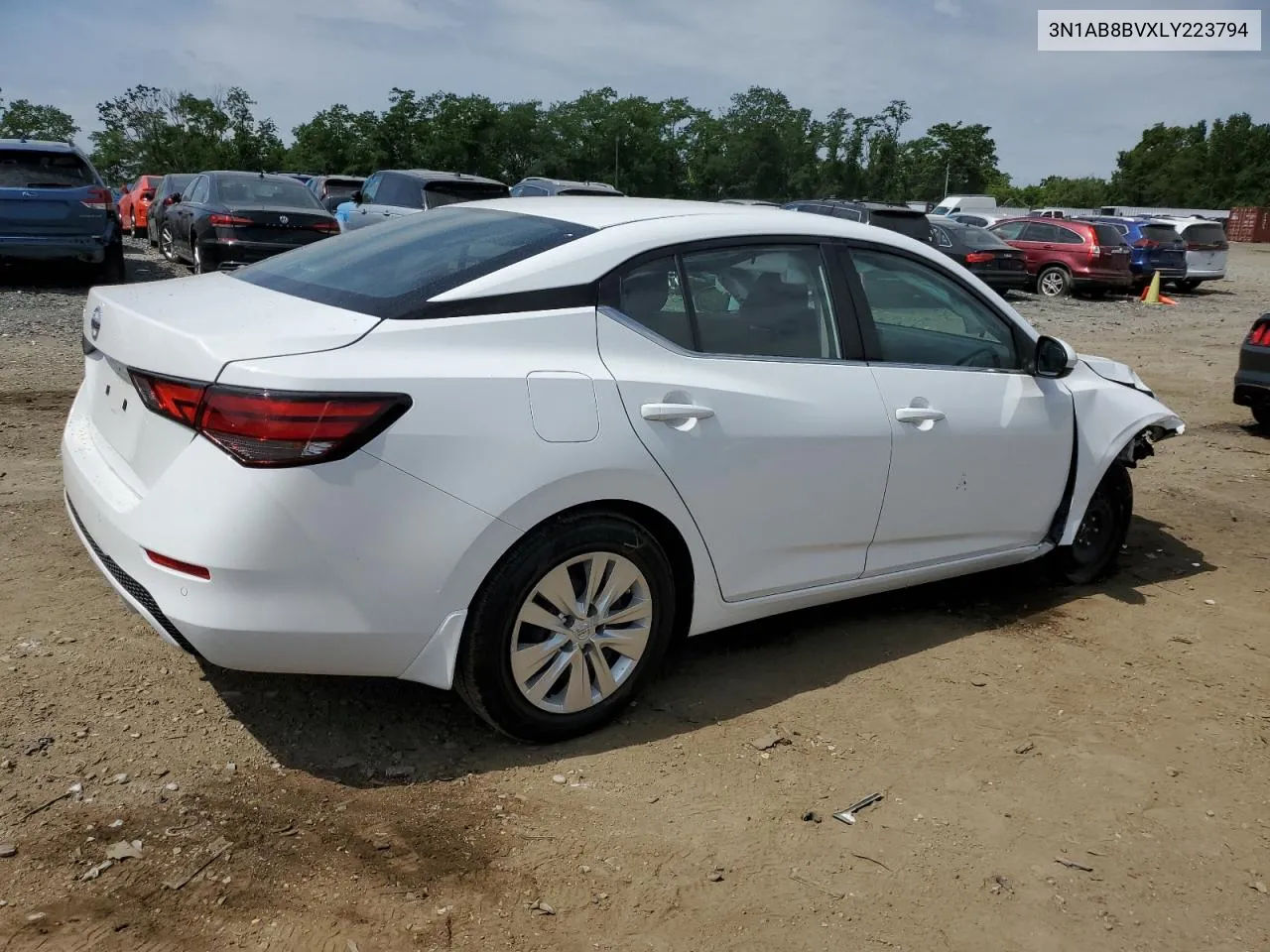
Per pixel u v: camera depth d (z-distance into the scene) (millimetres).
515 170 65875
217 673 3459
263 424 2580
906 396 3838
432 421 2742
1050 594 4844
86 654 3510
